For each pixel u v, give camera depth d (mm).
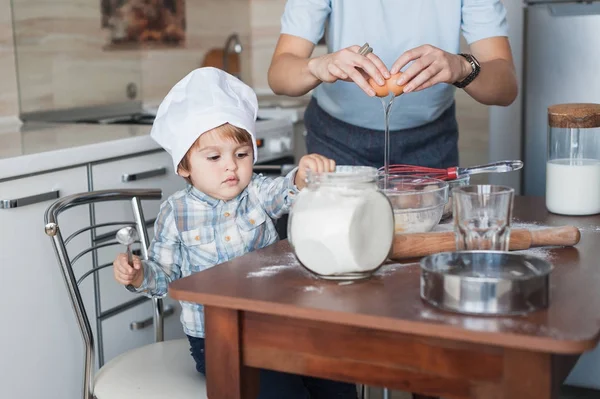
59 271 2174
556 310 1159
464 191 1411
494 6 2002
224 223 1759
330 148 2176
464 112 3729
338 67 1644
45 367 2148
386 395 1917
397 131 2129
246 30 4180
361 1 2039
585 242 1581
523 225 1737
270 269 1402
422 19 2027
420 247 1431
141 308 2500
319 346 1242
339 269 1292
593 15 2898
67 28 3176
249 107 1779
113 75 3436
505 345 1069
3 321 2018
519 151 3123
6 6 2918
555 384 1110
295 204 1330
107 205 2340
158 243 1758
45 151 2133
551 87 3004
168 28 3725
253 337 1293
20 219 2053
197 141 1696
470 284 1139
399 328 1126
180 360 1791
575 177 1817
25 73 3004
